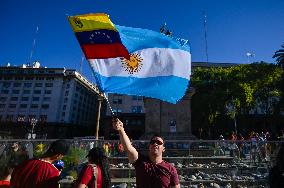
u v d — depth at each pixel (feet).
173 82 16.22
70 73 298.76
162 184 11.40
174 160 46.68
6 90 301.84
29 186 10.53
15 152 27.96
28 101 294.66
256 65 147.64
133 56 15.89
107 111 222.89
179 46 16.94
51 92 293.64
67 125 271.90
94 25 13.64
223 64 247.70
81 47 13.92
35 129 267.59
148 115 73.61
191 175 41.29
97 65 14.66
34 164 11.03
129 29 16.51
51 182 10.74
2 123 264.11
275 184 11.52
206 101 145.69
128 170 40.32
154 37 16.71
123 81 15.12
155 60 16.22
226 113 147.74
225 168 42.32
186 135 71.15
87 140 35.70
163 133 71.61
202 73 154.10
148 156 12.32
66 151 11.84
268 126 171.42
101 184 11.66
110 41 13.67
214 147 47.62
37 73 297.94
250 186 36.42
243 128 161.58
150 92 15.65
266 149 37.37
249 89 139.85
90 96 342.85
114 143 39.60
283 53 144.36
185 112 73.36
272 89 150.20
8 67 304.09
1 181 14.30
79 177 11.40
